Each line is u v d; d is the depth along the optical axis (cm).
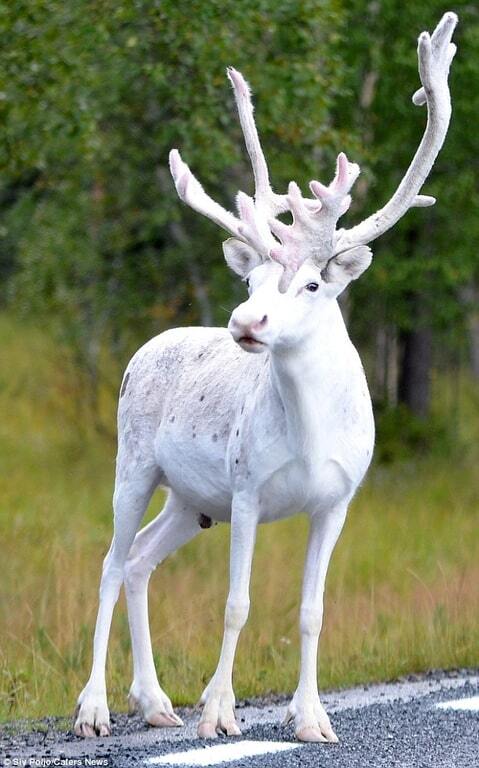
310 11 2731
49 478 3488
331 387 1459
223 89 2792
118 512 1662
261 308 1361
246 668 1828
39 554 2431
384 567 2572
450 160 3722
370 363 4341
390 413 3969
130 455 1669
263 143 3075
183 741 1455
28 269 3900
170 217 3538
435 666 1931
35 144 2847
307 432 1456
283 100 2775
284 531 2844
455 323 4059
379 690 1770
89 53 2692
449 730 1495
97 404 4000
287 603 2216
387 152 3556
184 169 1497
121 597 2167
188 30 2611
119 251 3866
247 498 1497
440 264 3688
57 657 1841
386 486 3547
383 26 3528
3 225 3994
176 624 1967
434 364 5072
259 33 2758
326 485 1495
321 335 1435
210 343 1648
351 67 3425
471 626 2059
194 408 1594
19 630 1933
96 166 3403
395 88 3594
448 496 3494
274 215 1527
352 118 3572
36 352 4841
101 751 1413
